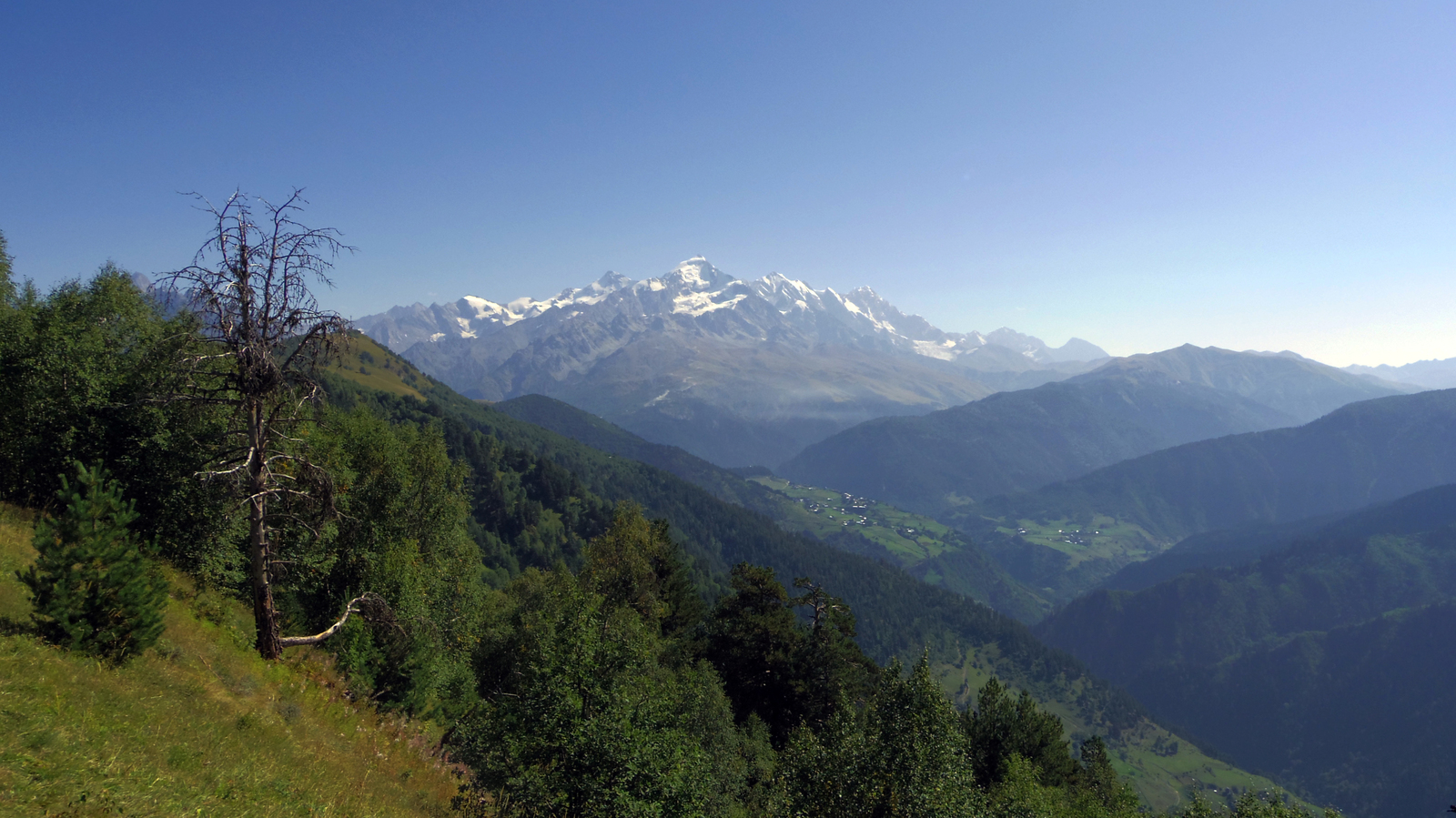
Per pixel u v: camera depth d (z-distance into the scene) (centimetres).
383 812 1697
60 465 2773
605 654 2095
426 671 3064
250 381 2127
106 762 1191
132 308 3241
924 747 2238
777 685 5741
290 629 2934
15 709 1199
